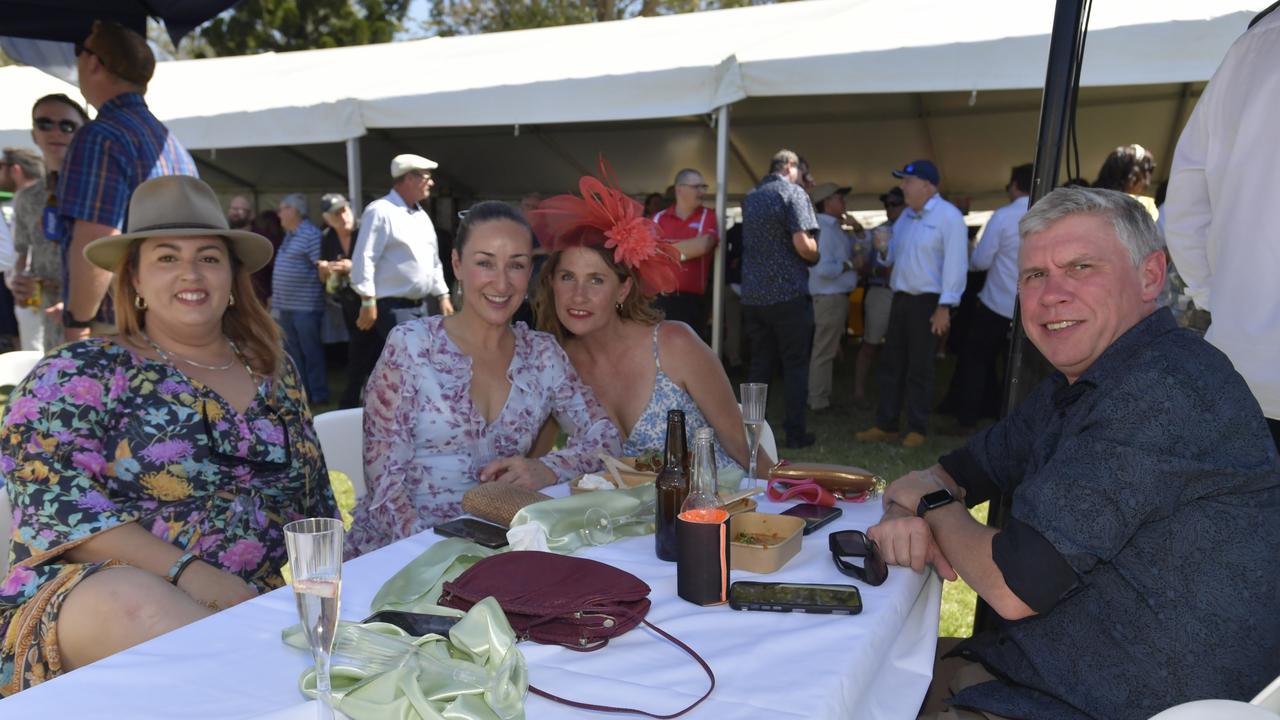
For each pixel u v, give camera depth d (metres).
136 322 1.88
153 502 1.82
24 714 1.03
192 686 1.10
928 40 4.95
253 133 7.26
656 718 1.01
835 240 6.56
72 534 1.61
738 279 8.13
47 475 1.66
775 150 9.31
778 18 7.33
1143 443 1.35
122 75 2.73
